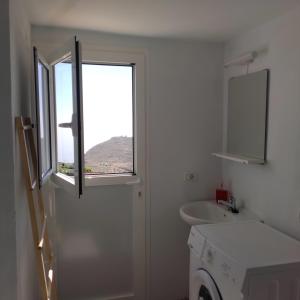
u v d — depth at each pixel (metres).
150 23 2.37
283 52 2.18
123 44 2.68
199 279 2.04
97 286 2.85
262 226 2.24
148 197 2.88
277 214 2.26
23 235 1.82
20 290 1.69
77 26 2.45
